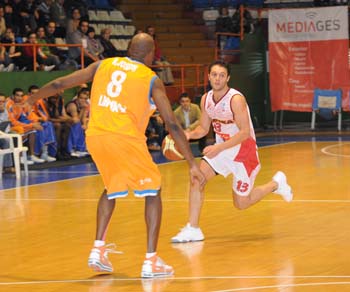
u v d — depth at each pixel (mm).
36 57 27250
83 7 31703
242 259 10836
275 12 34219
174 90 32406
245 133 11758
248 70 34969
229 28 35219
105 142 9562
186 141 9578
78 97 26047
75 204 16266
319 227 13234
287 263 10539
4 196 17672
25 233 13125
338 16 33344
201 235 12250
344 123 37000
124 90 9578
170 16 37938
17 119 23172
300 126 36625
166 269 9883
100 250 9883
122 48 34250
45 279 9906
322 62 33781
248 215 14500
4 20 27969
